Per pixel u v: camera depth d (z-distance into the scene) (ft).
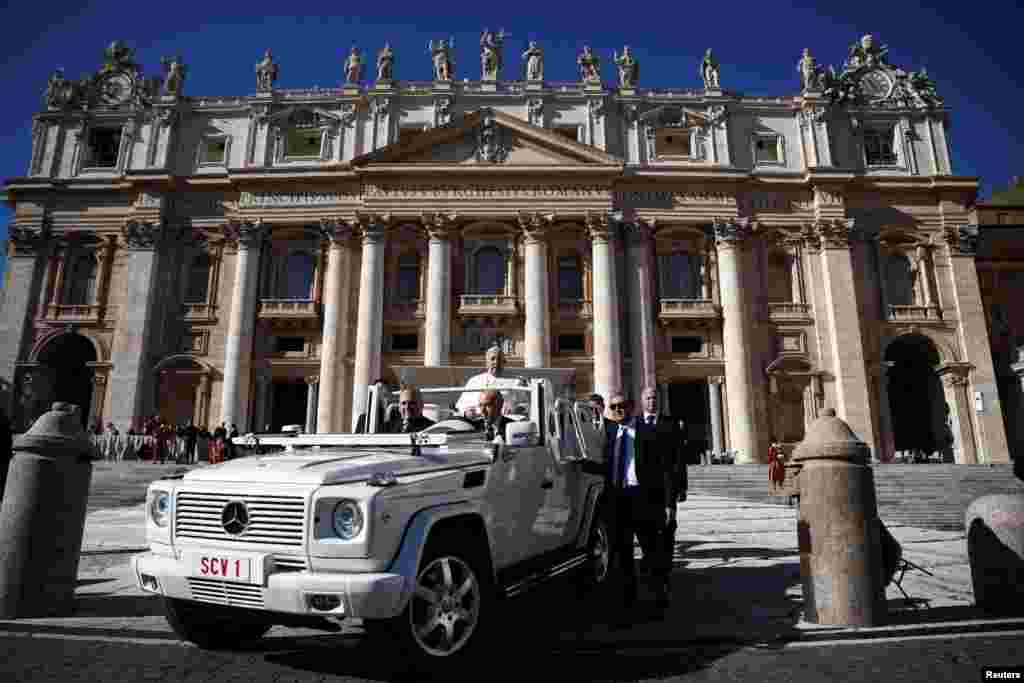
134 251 106.42
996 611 21.27
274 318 103.91
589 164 107.76
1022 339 115.85
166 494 16.51
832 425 21.06
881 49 120.57
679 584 26.30
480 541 16.62
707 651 17.35
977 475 73.51
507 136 109.40
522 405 24.31
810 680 14.82
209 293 106.11
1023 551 21.18
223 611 15.96
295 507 14.47
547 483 20.77
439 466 16.30
